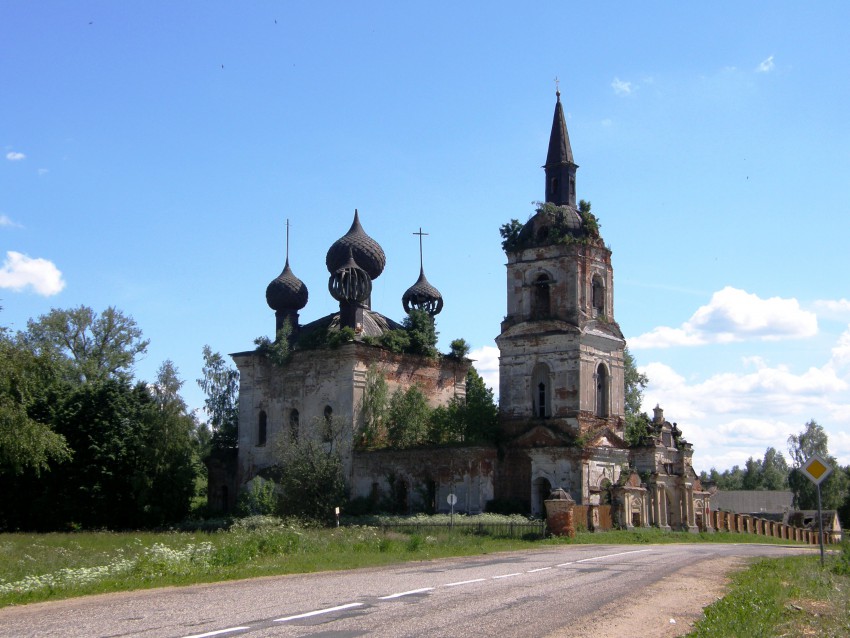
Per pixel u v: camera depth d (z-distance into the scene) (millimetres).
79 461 67375
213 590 20250
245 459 72625
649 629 15727
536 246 65000
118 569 25078
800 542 73062
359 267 71562
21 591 20719
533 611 17000
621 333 66188
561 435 60938
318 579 23047
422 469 63719
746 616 17156
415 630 14336
